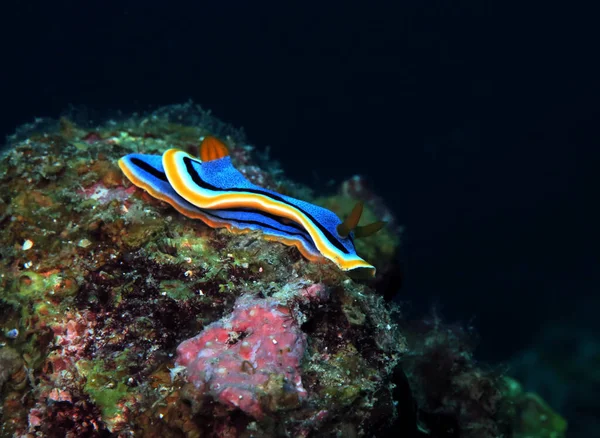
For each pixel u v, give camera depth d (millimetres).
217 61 41250
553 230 33156
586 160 37812
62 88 32625
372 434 2785
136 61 35000
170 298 2871
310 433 2361
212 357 2412
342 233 3299
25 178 3586
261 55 44031
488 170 41281
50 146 3904
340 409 2500
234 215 3439
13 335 2881
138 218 3289
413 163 44875
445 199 40375
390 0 45344
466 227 36594
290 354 2430
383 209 6480
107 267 3102
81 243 3201
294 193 5715
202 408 2285
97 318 2904
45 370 2762
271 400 2203
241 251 3176
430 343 4957
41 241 3248
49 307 2922
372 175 44844
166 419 2408
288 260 3207
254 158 5910
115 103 34875
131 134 4844
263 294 2854
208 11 37656
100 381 2666
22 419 2781
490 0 46531
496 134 44031
